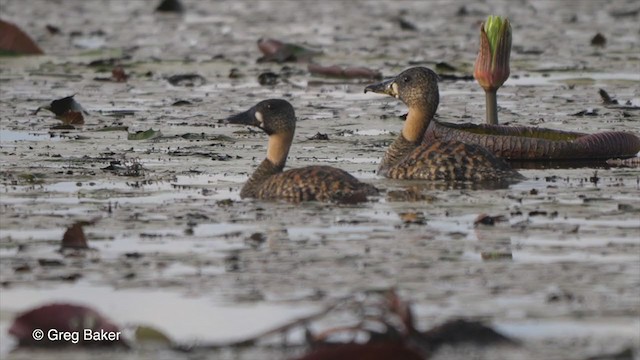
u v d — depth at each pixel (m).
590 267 11.13
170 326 9.70
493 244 11.97
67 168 16.25
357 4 45.16
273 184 14.47
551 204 13.88
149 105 22.53
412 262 11.34
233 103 22.66
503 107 21.80
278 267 11.25
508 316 9.81
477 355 9.04
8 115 21.08
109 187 14.99
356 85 25.44
